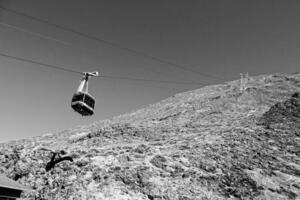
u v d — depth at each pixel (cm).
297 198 2009
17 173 3073
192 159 2606
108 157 2655
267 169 2417
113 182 2161
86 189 2105
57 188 2269
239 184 2186
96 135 4591
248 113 4741
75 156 2892
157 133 4325
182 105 7119
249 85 7438
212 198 1995
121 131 4488
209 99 6762
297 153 2692
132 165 2433
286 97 5688
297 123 3369
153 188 2086
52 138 6353
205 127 4306
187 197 1986
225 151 2802
